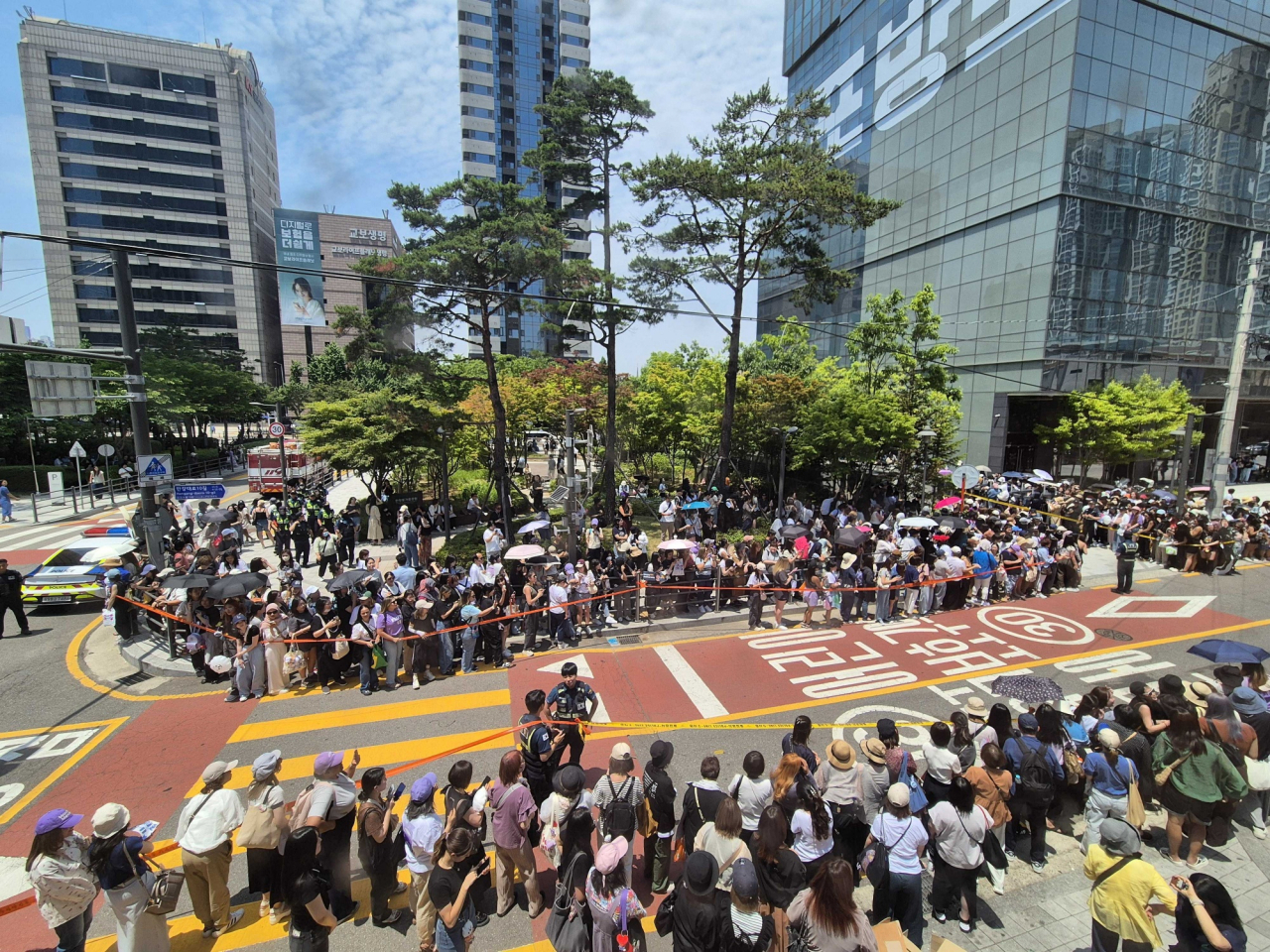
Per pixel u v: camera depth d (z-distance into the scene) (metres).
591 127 23.30
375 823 5.50
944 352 24.80
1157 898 4.53
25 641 13.02
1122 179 30.08
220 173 78.94
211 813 5.54
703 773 5.98
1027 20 30.23
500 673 11.19
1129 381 31.36
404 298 19.64
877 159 41.22
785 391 26.17
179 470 41.16
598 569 14.59
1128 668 11.39
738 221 21.61
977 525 18.64
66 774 8.15
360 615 10.48
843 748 6.25
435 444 23.05
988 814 6.11
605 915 4.39
